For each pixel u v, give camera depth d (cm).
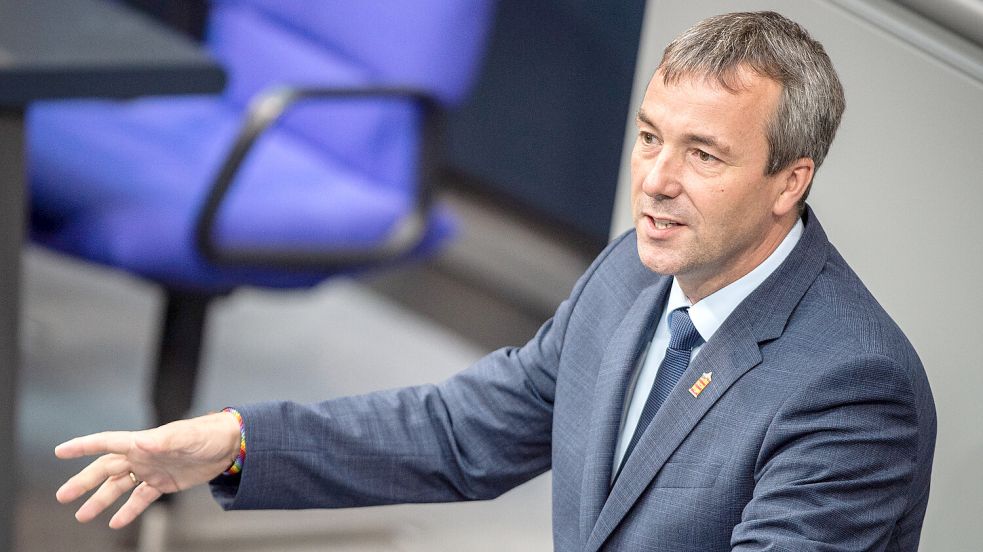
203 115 1104
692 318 534
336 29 1031
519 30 1304
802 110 488
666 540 518
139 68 818
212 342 1309
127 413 1174
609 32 1253
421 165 973
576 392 579
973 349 560
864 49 578
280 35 1076
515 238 1348
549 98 1303
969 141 548
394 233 975
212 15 1116
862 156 587
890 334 507
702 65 484
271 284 966
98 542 1006
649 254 509
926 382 515
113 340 1288
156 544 1001
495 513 1134
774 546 471
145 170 991
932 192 564
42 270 1399
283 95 909
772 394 502
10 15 860
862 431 484
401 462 603
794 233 527
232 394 1223
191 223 923
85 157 992
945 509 581
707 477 510
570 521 569
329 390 1257
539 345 609
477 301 1367
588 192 1299
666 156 492
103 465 571
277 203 955
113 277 1408
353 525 1077
